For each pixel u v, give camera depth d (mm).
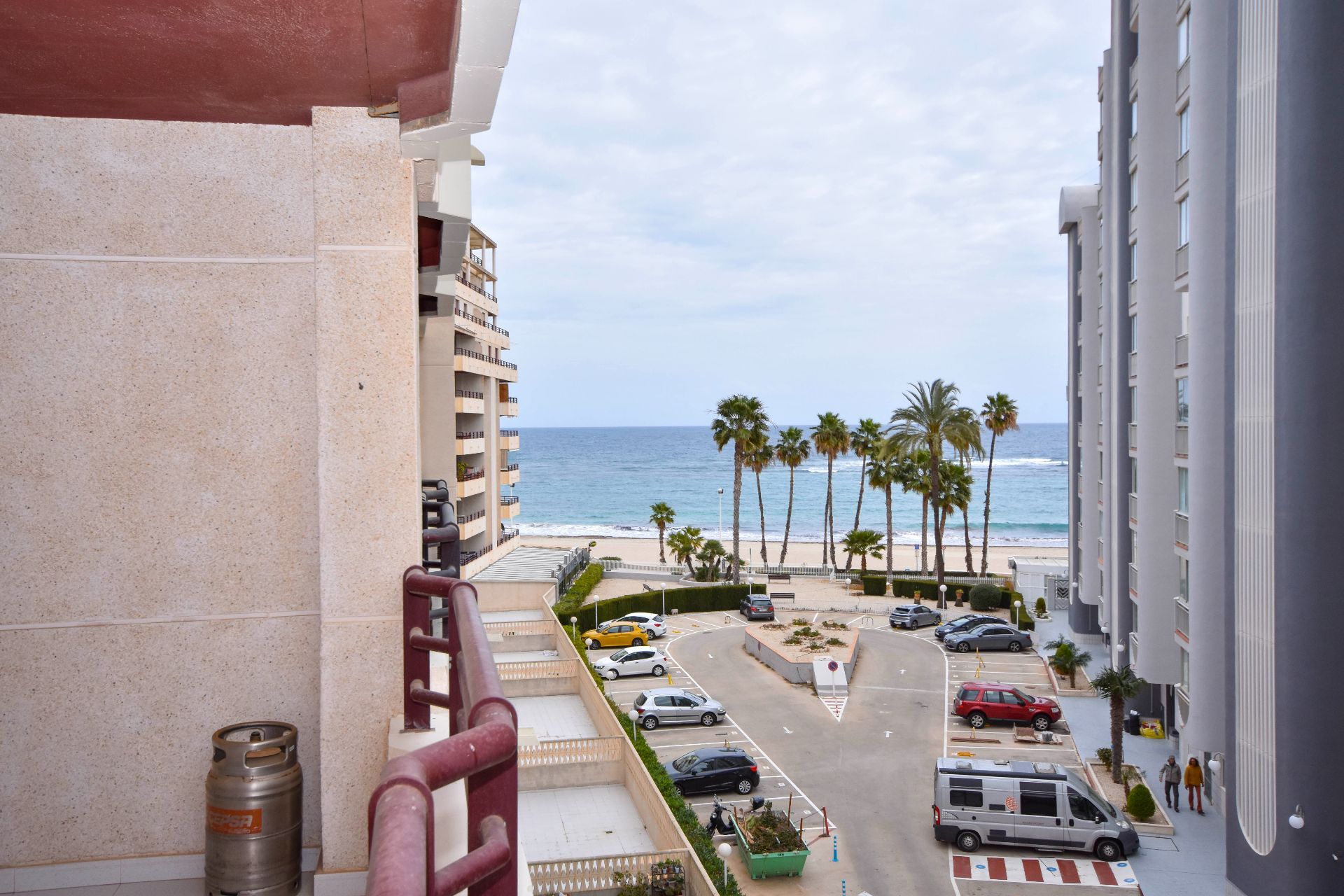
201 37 3316
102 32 3250
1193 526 20969
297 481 4414
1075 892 19422
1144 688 30953
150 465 4309
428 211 5973
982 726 31609
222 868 4012
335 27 3270
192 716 4391
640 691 36562
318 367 4172
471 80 3492
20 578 4234
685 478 199625
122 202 4242
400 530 4258
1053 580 53625
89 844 4320
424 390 35250
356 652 4234
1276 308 15281
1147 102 25484
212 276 4316
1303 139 14742
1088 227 40406
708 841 18141
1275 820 15320
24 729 4262
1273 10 15406
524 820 20094
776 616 52656
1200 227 20422
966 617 46875
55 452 4238
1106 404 35812
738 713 33531
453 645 3188
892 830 22781
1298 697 14875
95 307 4242
